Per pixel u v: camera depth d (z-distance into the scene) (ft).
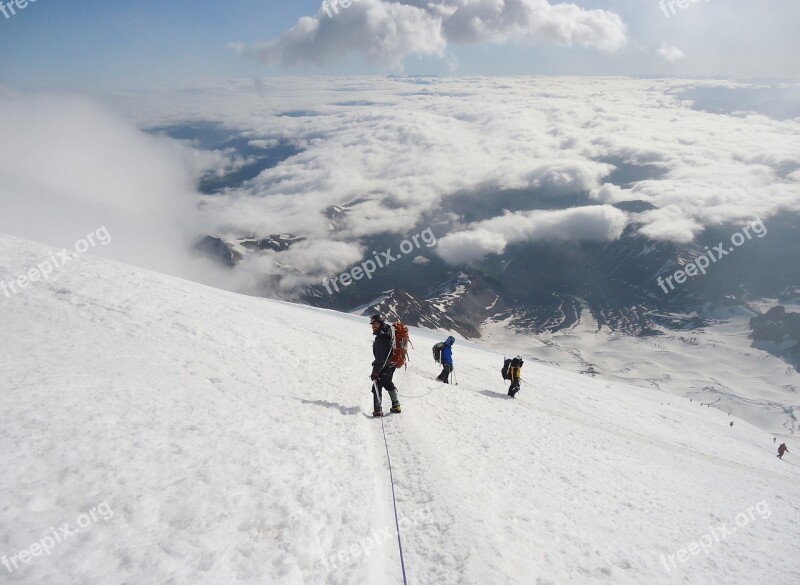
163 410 23.16
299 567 13.82
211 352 39.91
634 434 68.13
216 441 21.15
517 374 66.39
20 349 26.99
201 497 15.98
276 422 26.30
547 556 17.69
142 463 17.26
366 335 103.30
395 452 26.89
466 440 33.68
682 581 18.26
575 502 25.41
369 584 13.71
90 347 31.19
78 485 14.76
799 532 30.12
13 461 15.05
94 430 18.83
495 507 21.33
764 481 52.70
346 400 36.63
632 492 30.58
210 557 12.99
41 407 19.60
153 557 12.32
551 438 42.32
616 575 17.43
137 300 48.16
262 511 16.14
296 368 43.70
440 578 14.82
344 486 20.10
